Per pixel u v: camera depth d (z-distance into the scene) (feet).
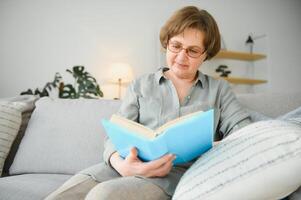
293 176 1.92
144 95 3.50
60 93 10.32
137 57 13.07
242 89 14.21
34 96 5.72
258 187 1.97
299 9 15.65
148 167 2.44
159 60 13.05
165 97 3.44
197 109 3.34
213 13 14.15
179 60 3.31
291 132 2.05
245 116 3.39
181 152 2.49
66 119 4.76
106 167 3.00
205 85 3.56
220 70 13.58
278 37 15.16
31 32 11.95
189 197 2.13
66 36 12.32
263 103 4.20
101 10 12.83
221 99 3.55
